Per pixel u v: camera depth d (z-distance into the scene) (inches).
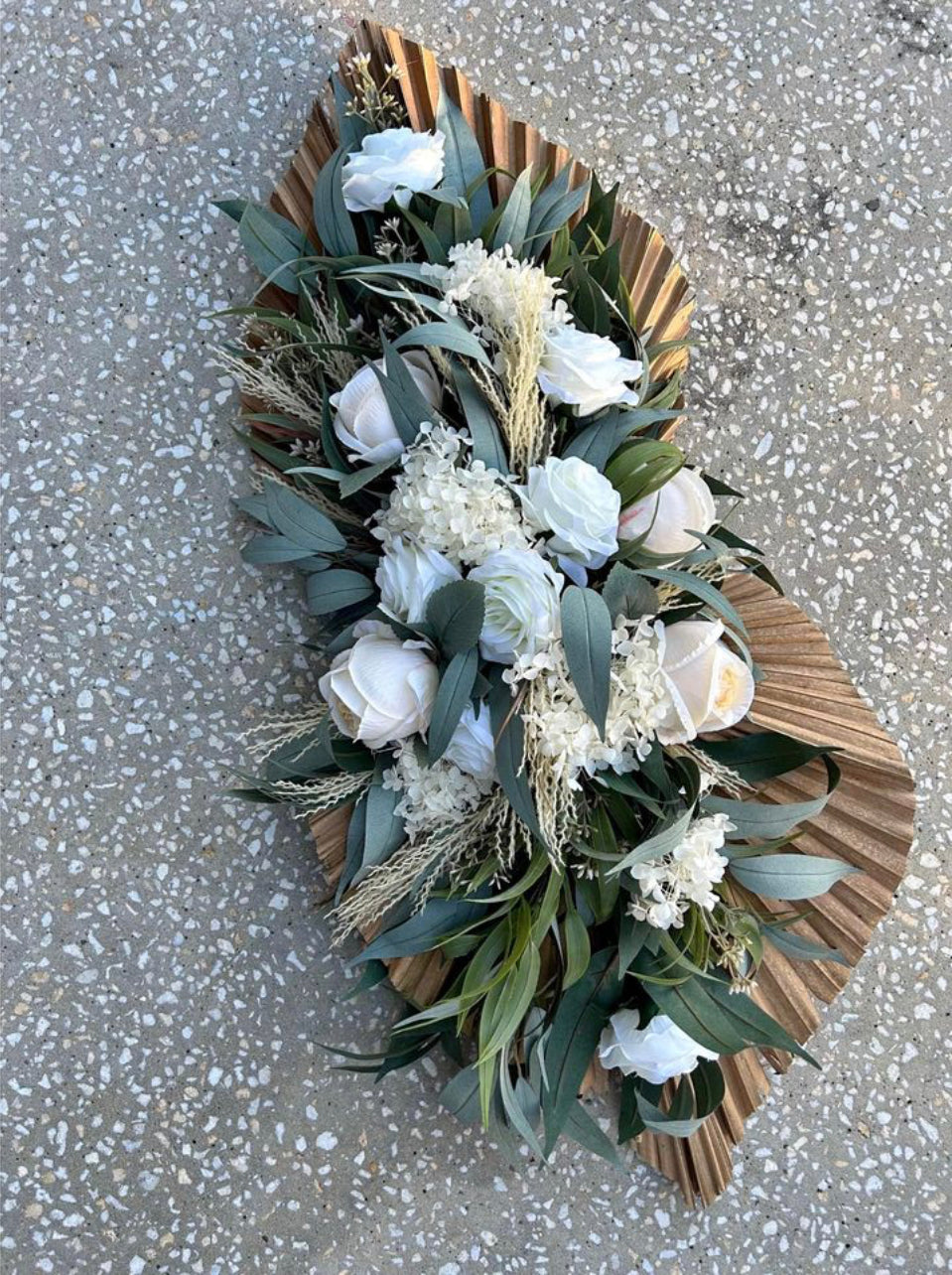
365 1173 50.7
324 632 49.5
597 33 53.6
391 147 45.1
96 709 50.1
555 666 41.9
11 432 50.1
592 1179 51.8
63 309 50.4
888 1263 52.6
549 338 43.1
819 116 54.9
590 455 44.4
